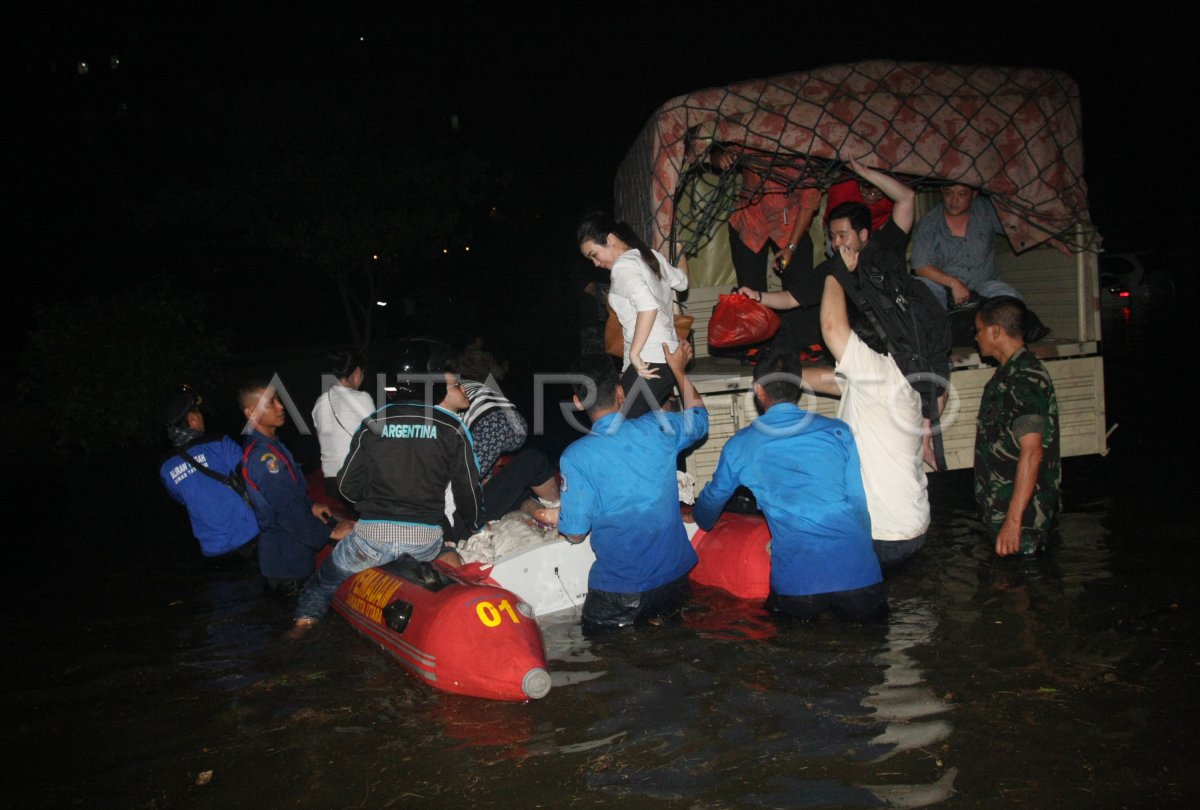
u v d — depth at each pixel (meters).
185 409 6.15
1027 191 5.79
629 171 6.82
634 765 3.30
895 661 4.00
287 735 3.72
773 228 6.42
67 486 8.97
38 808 3.29
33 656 4.71
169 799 3.30
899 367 4.88
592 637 4.55
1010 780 3.06
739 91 5.59
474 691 3.93
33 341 10.78
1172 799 2.91
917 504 4.81
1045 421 5.08
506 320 24.50
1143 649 3.96
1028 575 4.92
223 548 6.10
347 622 4.93
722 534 5.17
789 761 3.26
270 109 17.25
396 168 18.27
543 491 5.82
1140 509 5.98
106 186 18.98
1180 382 10.96
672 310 5.36
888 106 5.59
